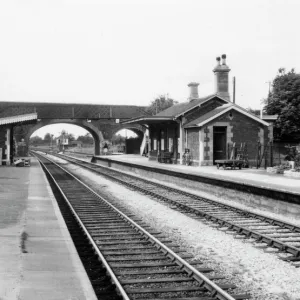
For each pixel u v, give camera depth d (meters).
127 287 6.49
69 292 5.51
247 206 15.20
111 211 13.78
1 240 8.62
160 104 64.56
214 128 28.05
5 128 33.69
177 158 31.14
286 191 12.96
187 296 6.13
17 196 15.98
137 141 61.97
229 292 6.30
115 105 64.00
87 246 9.09
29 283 5.88
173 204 15.26
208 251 8.68
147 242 9.36
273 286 6.59
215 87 31.09
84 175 31.17
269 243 9.15
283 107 36.12
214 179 17.86
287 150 32.44
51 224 10.45
